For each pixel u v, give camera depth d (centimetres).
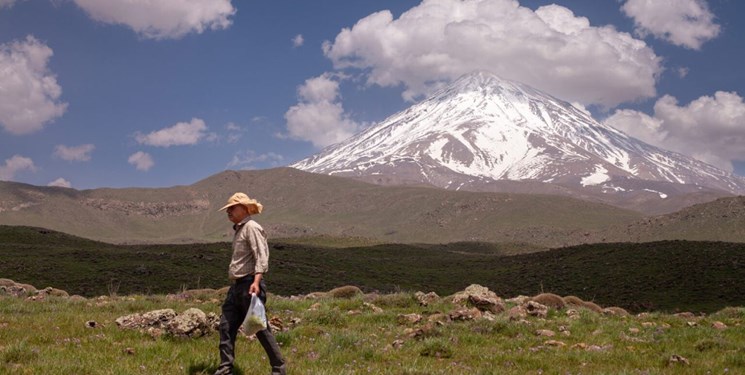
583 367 1263
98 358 1125
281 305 2061
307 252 10931
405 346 1410
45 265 7362
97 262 7850
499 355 1341
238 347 1314
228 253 9662
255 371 1091
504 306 2109
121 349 1222
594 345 1480
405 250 13650
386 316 1833
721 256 8194
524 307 2064
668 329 1778
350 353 1293
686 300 6669
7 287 2875
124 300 2306
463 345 1463
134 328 1475
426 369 1130
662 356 1361
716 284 7162
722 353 1427
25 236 10844
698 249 8694
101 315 1755
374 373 1102
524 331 1645
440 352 1354
